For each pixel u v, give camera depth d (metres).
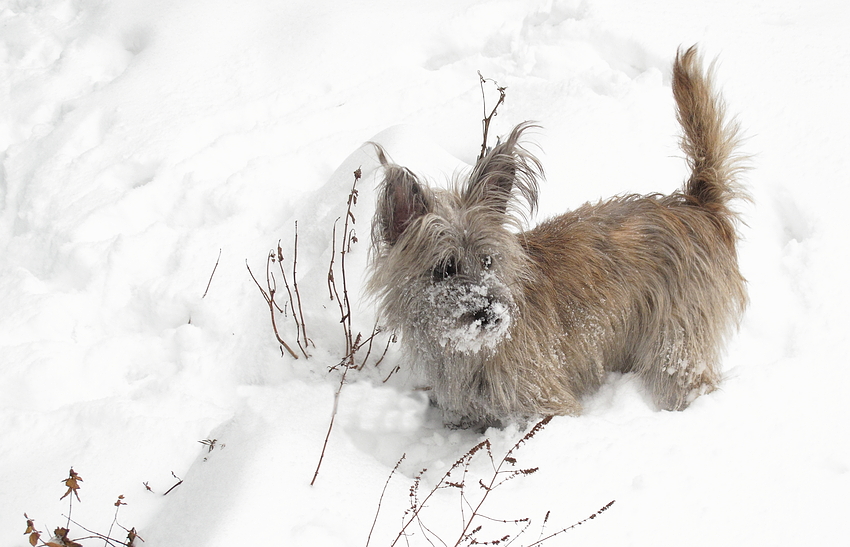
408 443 1.80
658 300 1.84
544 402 1.80
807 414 1.77
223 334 1.90
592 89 2.31
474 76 2.39
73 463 1.71
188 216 2.10
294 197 2.09
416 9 2.50
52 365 1.84
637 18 2.40
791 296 1.95
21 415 1.77
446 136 2.22
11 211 2.15
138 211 2.10
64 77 2.41
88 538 1.63
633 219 1.86
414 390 1.87
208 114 2.28
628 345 1.87
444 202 1.79
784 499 1.67
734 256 1.87
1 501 1.67
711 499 1.67
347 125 2.28
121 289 1.98
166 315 1.94
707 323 1.84
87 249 2.01
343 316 1.85
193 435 1.75
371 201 1.99
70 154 2.22
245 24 2.48
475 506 1.65
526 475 1.69
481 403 1.81
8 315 1.92
